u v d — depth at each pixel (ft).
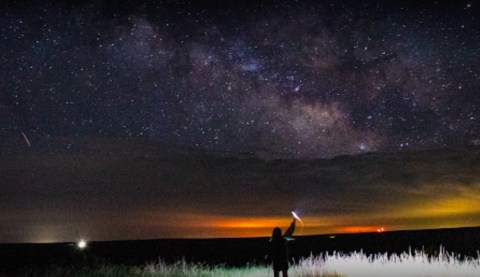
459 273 41.27
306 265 47.65
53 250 67.87
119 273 44.73
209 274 43.98
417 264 47.16
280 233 37.24
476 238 68.64
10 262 55.31
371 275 41.70
